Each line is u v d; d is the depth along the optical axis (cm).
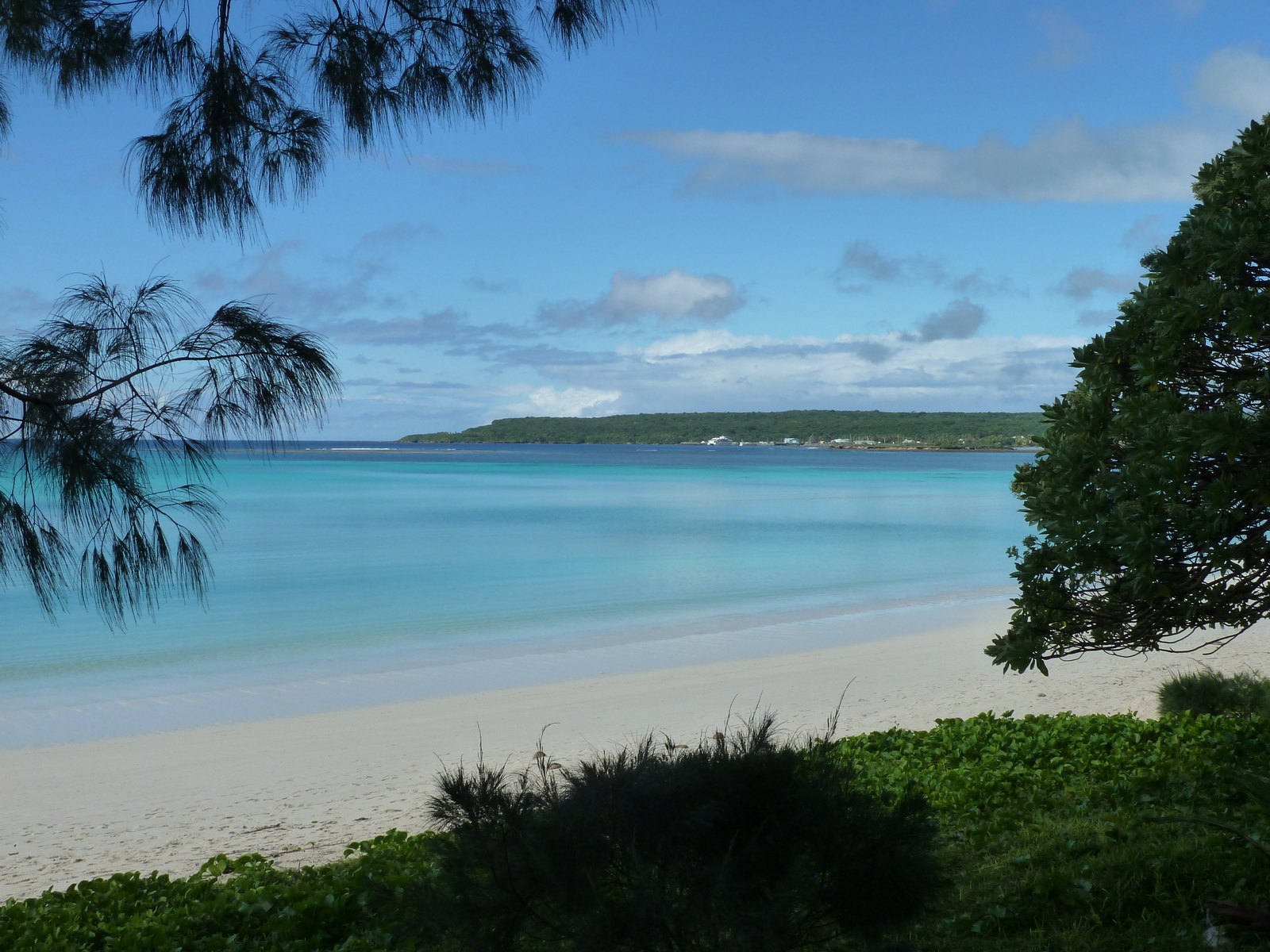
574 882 314
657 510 5741
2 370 325
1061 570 492
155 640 2011
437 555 3478
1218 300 454
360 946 550
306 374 345
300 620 2244
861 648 1933
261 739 1310
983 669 1697
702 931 308
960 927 523
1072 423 502
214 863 792
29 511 328
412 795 1050
